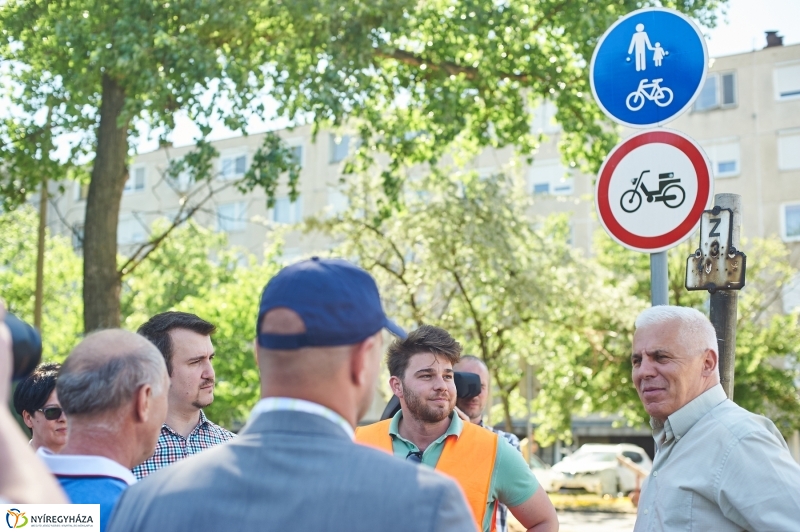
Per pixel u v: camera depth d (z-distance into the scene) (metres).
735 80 32.50
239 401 23.64
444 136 12.92
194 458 1.69
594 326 16.44
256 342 1.74
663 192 4.07
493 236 14.95
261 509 1.54
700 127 32.72
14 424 1.17
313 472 1.57
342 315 1.66
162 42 10.39
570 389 19.27
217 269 31.12
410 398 3.70
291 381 1.65
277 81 11.37
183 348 3.78
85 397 2.30
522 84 13.13
